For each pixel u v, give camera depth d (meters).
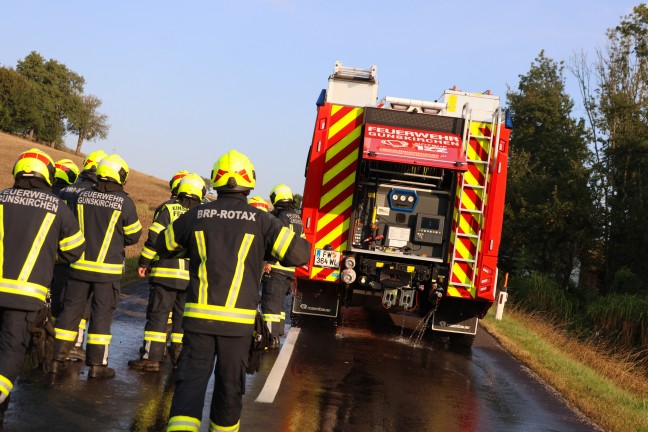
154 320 7.83
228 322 4.73
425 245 11.47
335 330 12.25
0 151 66.50
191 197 7.85
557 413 7.89
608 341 21.00
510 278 27.78
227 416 4.83
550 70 42.25
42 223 5.63
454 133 11.34
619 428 7.46
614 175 36.16
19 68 116.06
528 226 33.41
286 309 14.97
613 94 38.53
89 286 7.27
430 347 11.59
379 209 11.49
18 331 5.52
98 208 7.17
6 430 5.36
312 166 11.41
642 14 39.12
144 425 5.84
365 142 10.77
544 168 38.97
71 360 7.91
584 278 37.88
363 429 6.43
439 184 11.44
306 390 7.69
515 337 13.56
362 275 11.63
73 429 5.55
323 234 11.40
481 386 8.91
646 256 33.81
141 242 24.48
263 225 4.91
